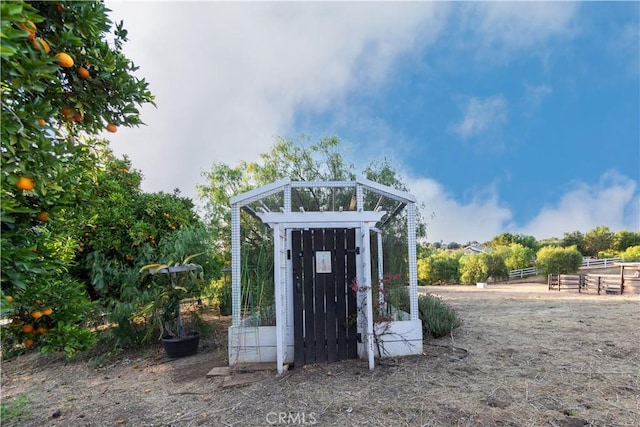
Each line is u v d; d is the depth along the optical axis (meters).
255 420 3.27
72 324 2.07
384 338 4.93
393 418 3.16
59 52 1.81
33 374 5.41
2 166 1.49
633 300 10.30
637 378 3.89
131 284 6.98
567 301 10.41
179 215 8.30
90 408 3.84
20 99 1.66
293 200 5.87
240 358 4.86
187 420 3.36
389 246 6.46
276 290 4.48
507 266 25.52
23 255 1.55
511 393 3.57
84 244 6.80
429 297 6.67
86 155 2.55
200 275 6.39
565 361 4.50
